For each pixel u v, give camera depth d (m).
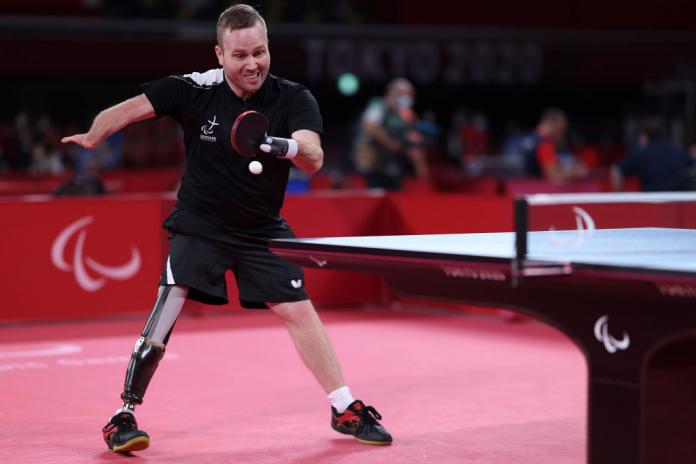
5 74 37.53
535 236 7.11
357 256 6.33
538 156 23.34
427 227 16.84
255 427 9.22
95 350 13.45
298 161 7.65
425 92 45.75
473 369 12.09
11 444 8.65
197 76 8.18
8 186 23.27
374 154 20.80
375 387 11.06
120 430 8.20
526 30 41.28
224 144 8.05
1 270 15.22
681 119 39.00
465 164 35.78
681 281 4.91
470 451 8.37
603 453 5.76
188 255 8.21
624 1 43.91
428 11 42.59
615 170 20.52
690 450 5.88
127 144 32.69
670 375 5.82
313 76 37.66
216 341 14.09
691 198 7.22
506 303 6.01
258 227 8.30
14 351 13.38
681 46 41.56
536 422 9.39
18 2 37.38
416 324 15.80
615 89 45.28
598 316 5.68
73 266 15.67
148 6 39.66
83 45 38.09
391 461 8.05
